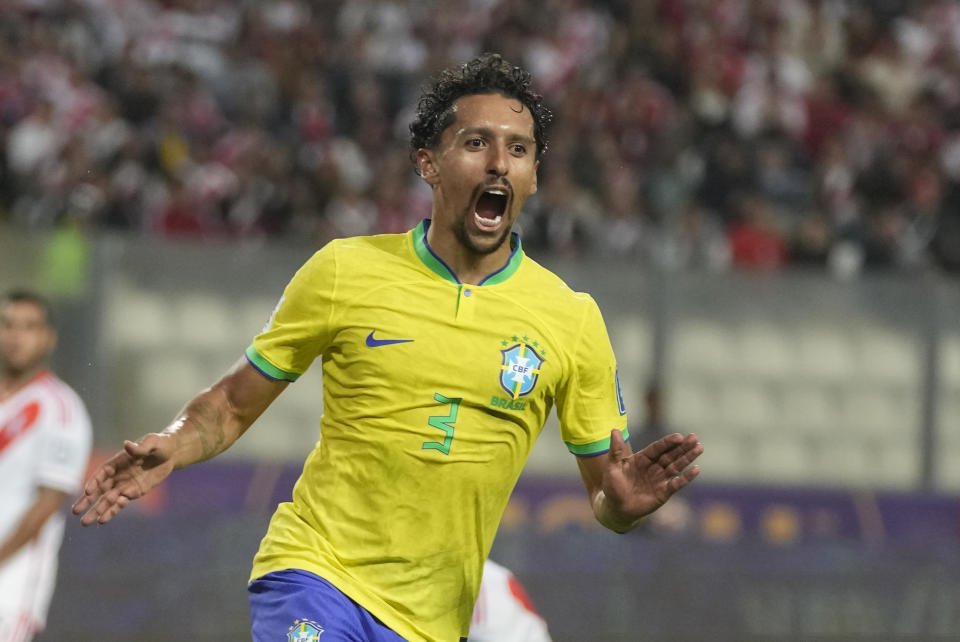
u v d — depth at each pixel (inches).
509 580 638.5
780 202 1733.5
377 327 449.7
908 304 1454.2
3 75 1674.5
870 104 1989.4
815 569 1231.5
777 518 1421.0
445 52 1886.1
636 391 1405.0
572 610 1153.4
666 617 1175.6
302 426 1362.0
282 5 1884.8
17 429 687.1
